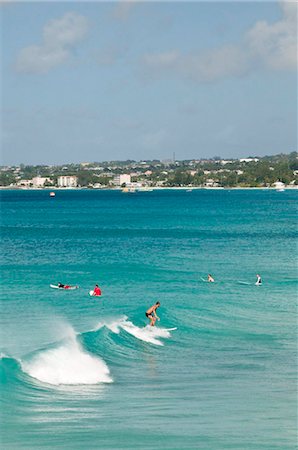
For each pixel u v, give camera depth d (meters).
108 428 31.38
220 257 106.25
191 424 32.31
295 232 155.50
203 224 184.50
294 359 45.09
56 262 99.50
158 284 77.75
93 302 65.44
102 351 45.91
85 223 192.38
